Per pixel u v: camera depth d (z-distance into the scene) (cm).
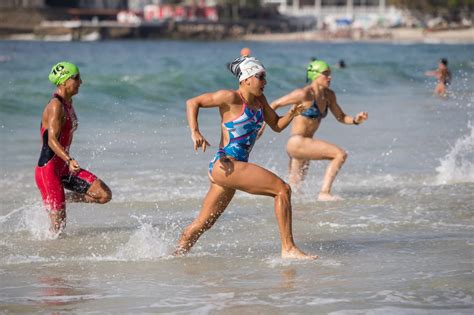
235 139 2558
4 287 2330
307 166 4041
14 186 4147
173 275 2469
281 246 2870
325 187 3838
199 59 16950
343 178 4412
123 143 5553
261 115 2580
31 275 2475
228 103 2530
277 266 2564
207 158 5072
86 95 7906
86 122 6525
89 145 5431
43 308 2120
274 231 3138
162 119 6894
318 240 2942
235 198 3856
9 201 3772
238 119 2538
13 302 2173
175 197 3869
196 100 2511
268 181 2578
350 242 2903
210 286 2331
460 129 6312
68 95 3091
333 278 2400
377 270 2484
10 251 2822
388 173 4572
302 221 3297
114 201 3753
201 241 2956
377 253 2720
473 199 3753
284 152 5297
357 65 13838
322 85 3938
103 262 2650
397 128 6412
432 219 3316
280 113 7481
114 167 4694
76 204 3684
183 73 9950
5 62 14500
